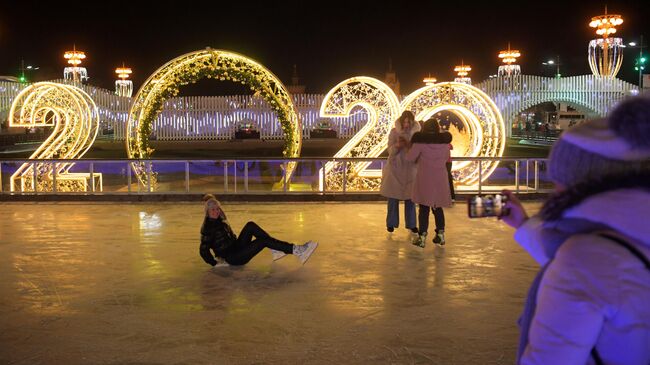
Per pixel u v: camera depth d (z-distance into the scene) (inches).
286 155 646.5
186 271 281.7
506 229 382.6
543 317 65.7
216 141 1945.1
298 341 194.5
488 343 193.3
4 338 197.9
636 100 67.3
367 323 211.5
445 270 284.0
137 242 345.7
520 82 2049.7
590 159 68.6
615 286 62.5
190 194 509.0
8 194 514.3
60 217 431.2
